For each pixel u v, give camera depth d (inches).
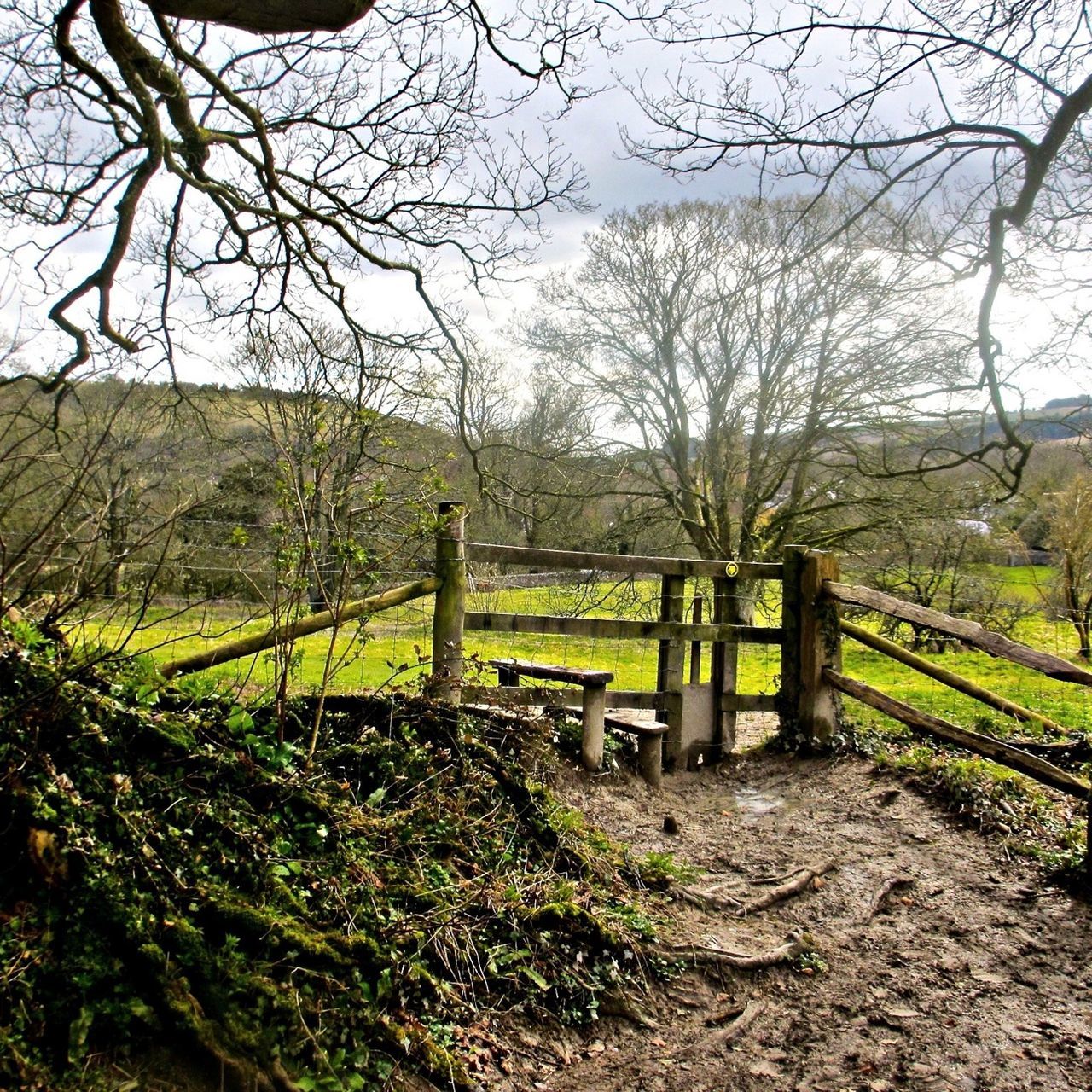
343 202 278.2
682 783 287.0
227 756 159.9
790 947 186.2
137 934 123.6
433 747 203.8
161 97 209.3
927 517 669.9
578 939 172.6
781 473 763.4
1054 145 221.5
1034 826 243.9
